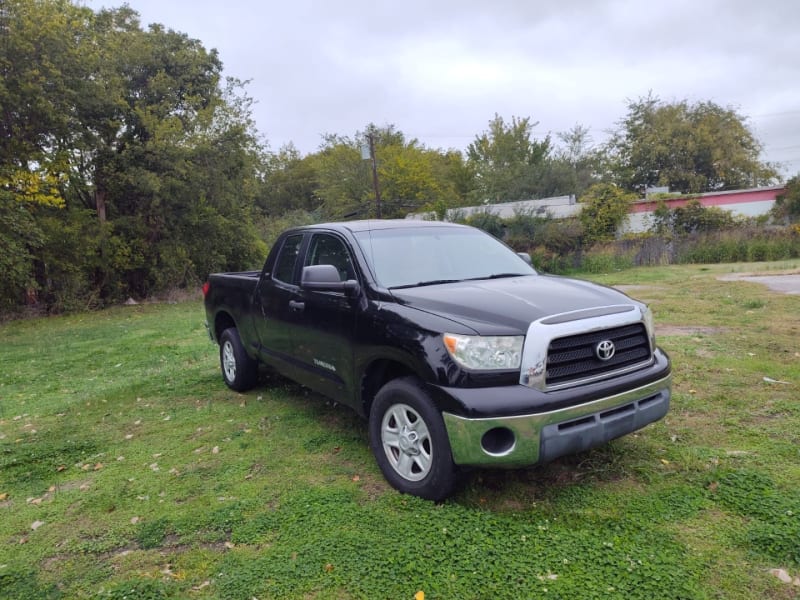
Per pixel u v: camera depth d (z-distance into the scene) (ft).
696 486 11.16
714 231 86.99
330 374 14.08
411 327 11.08
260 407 18.35
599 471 11.97
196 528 10.82
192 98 70.33
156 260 71.31
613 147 171.63
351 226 15.12
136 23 74.38
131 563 9.83
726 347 22.63
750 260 77.87
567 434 10.00
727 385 17.57
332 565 9.13
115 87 62.90
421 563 9.02
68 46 55.11
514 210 95.76
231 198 75.25
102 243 64.13
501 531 9.78
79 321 53.78
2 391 24.64
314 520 10.62
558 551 9.14
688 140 157.07
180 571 9.43
